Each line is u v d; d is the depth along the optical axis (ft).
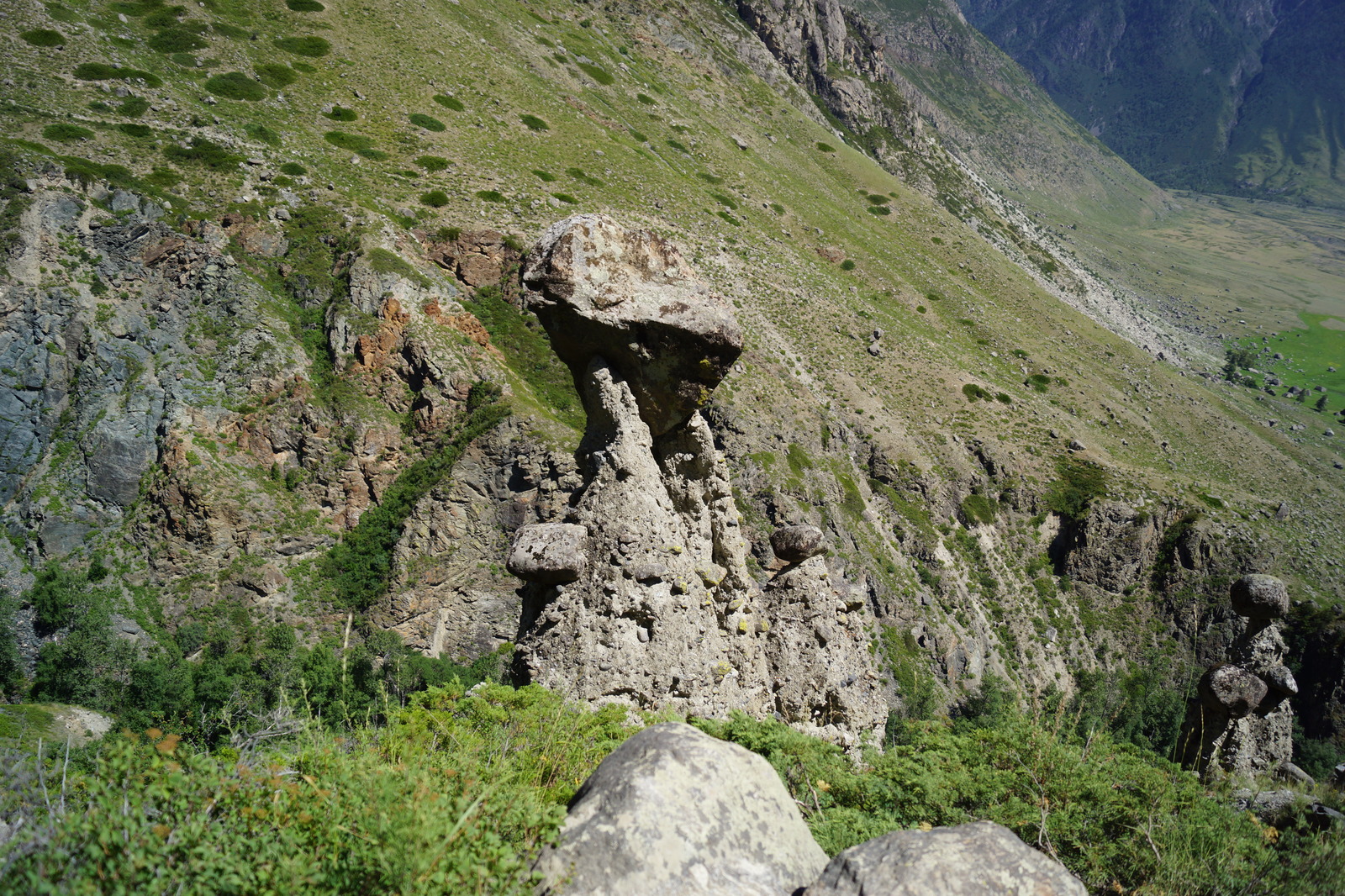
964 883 13.64
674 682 29.45
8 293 226.17
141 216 249.14
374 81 354.33
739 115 553.23
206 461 226.99
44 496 217.77
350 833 14.53
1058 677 281.74
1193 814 24.12
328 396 245.45
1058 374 419.33
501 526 236.43
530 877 14.19
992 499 313.53
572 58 473.67
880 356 350.64
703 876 14.42
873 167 589.32
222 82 314.96
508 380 257.75
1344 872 20.52
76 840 13.73
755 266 367.25
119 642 194.39
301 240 268.00
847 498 275.80
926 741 31.30
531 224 301.43
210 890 13.30
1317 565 310.24
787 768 26.91
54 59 287.28
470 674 191.72
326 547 231.91
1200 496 334.65
